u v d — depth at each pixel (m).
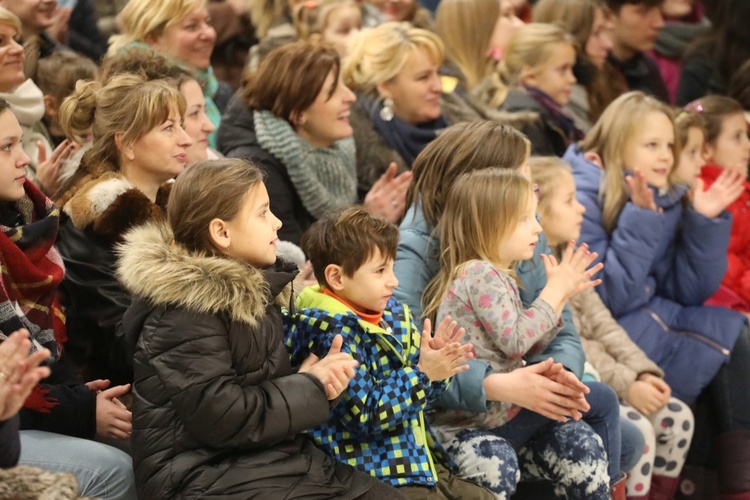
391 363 3.40
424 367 3.30
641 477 4.39
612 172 4.89
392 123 5.30
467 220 3.68
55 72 4.53
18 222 3.47
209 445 3.03
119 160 3.79
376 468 3.33
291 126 4.76
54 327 3.57
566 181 4.41
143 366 3.05
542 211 4.39
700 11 8.34
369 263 3.35
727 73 7.04
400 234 3.93
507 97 5.83
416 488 3.35
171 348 2.99
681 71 7.29
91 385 3.56
